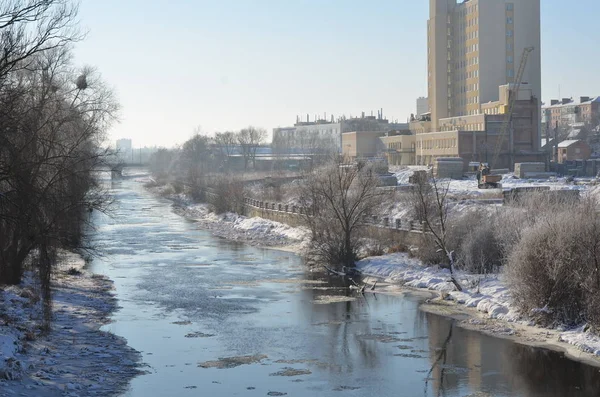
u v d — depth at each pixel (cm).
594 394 2977
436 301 4866
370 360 3494
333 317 4456
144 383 3080
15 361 3030
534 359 3456
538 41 18362
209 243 8494
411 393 3006
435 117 19525
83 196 4262
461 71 19000
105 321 4266
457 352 3609
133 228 10312
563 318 4000
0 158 3102
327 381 3162
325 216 6488
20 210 3162
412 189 7500
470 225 5762
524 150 16150
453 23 19312
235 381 3150
